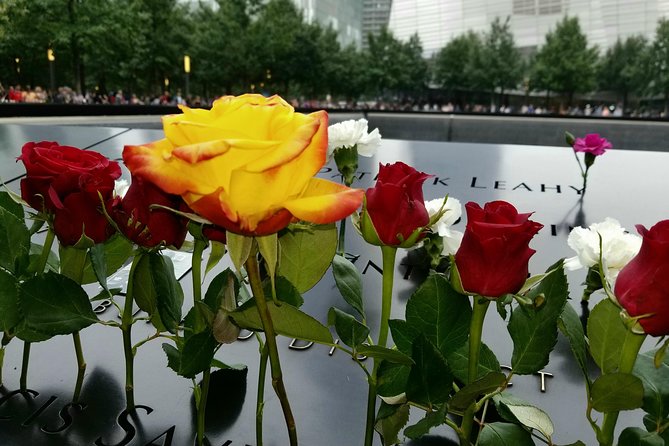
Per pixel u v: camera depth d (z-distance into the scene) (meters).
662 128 3.41
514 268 0.27
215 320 0.29
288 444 0.42
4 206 0.41
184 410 0.45
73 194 0.32
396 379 0.32
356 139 0.68
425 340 0.29
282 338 0.56
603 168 1.31
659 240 0.24
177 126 0.21
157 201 0.30
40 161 0.32
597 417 0.47
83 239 0.33
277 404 0.46
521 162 1.36
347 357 0.54
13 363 0.51
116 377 0.49
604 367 0.30
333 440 0.43
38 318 0.34
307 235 0.33
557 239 0.90
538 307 0.28
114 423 0.44
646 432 0.29
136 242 0.31
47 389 0.47
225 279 0.34
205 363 0.32
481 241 0.26
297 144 0.20
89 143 1.49
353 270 0.34
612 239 0.36
